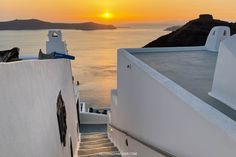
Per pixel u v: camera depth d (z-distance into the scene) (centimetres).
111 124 985
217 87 420
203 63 727
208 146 304
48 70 519
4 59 534
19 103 302
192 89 476
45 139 414
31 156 323
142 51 922
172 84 441
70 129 806
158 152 459
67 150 681
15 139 272
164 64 716
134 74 636
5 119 252
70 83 984
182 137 374
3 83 262
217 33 942
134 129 657
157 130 483
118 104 852
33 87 377
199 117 322
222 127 279
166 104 432
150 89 514
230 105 380
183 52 934
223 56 399
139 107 603
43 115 419
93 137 1110
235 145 254
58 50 1220
